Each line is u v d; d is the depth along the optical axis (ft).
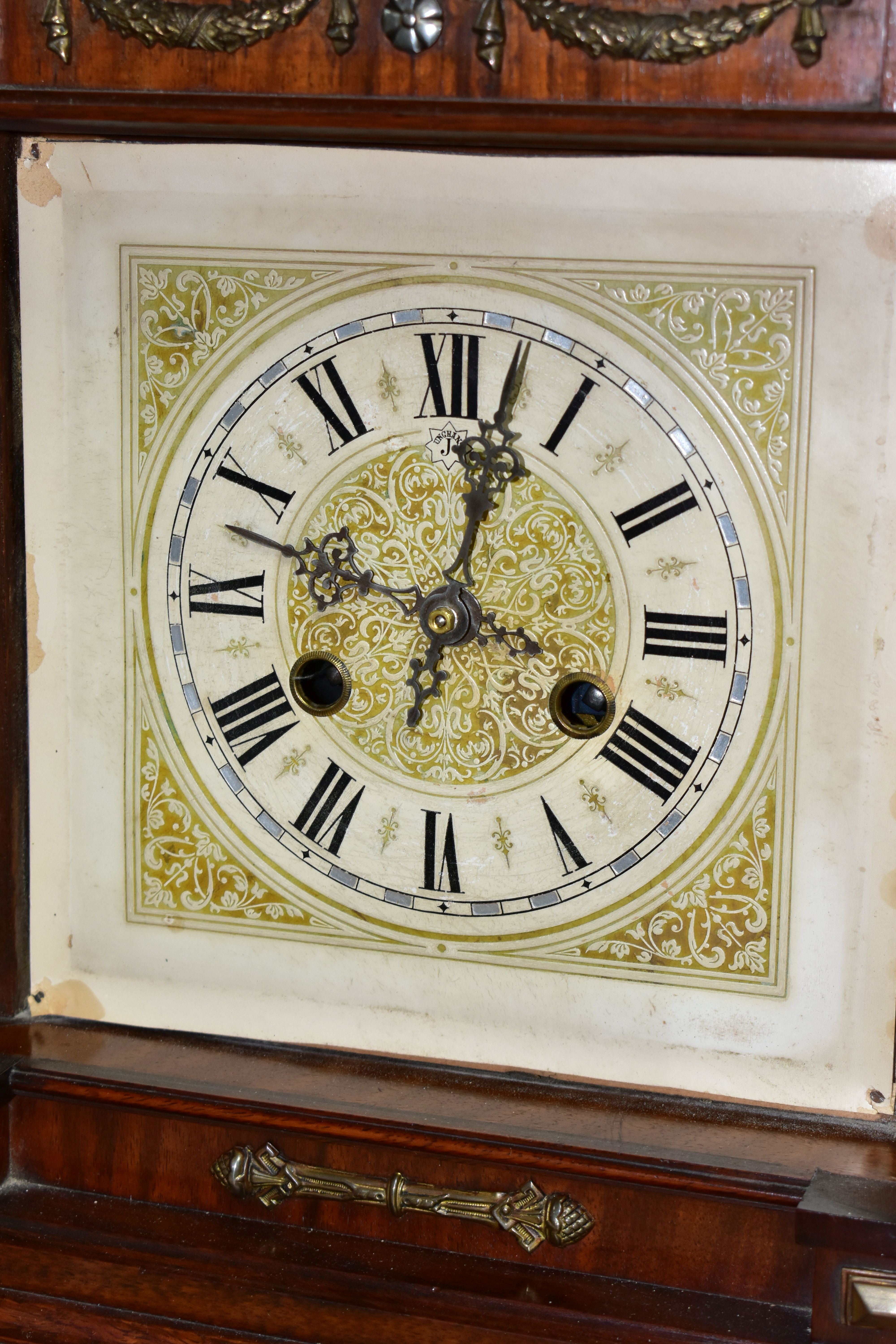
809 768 1.58
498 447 1.61
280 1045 1.71
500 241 1.58
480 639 1.63
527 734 1.63
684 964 1.62
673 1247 1.57
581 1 1.48
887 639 1.55
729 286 1.55
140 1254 1.63
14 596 1.71
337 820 1.68
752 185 1.53
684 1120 1.60
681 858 1.61
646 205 1.55
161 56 1.55
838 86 1.46
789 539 1.56
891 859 1.57
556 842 1.64
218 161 1.62
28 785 1.74
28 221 1.66
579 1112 1.61
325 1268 1.61
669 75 1.48
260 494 1.66
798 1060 1.60
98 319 1.67
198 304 1.65
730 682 1.59
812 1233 1.49
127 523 1.69
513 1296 1.57
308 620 1.66
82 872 1.74
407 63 1.51
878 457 1.53
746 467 1.56
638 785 1.62
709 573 1.58
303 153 1.60
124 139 1.63
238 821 1.70
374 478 1.64
